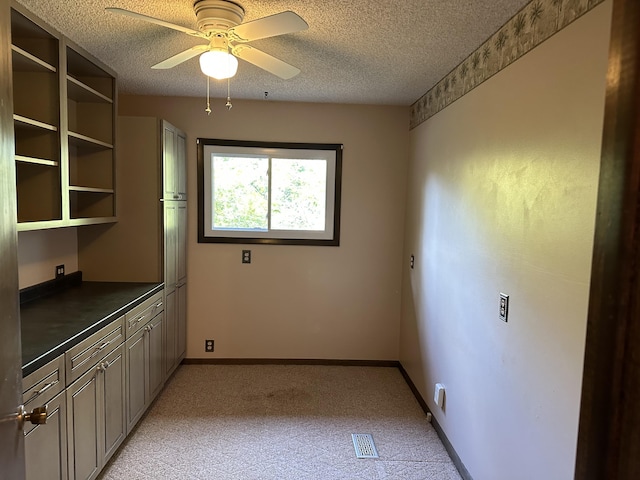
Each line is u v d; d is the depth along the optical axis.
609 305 0.48
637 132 0.44
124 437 2.40
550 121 1.56
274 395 3.24
